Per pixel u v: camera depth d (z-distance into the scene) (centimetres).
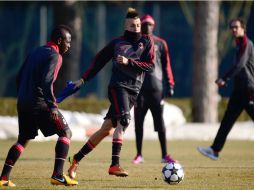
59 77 8581
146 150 4862
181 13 12619
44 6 12131
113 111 2898
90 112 7050
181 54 12800
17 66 13425
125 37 2948
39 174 3162
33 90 2630
